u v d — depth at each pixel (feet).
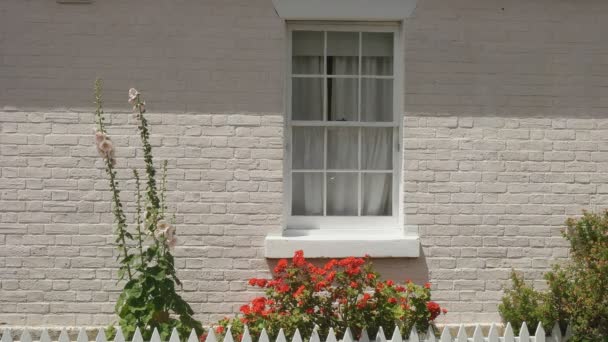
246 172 23.99
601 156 24.34
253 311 19.99
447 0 24.23
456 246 24.16
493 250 24.18
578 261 22.61
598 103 24.36
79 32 23.81
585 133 24.34
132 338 19.53
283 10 24.06
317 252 23.70
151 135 23.86
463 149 24.20
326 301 20.22
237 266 23.97
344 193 25.22
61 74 23.76
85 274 23.72
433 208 24.14
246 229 23.98
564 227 24.22
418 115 24.14
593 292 21.03
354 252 23.72
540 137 24.30
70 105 23.77
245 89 24.00
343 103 25.23
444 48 24.22
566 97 24.34
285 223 24.61
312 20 24.66
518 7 24.30
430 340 19.54
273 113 24.06
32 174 23.68
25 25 23.70
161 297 20.02
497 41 24.29
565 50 24.36
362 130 25.16
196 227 23.93
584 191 24.31
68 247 23.70
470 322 24.09
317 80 25.14
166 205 23.86
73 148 23.76
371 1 24.16
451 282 24.12
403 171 24.18
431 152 24.17
